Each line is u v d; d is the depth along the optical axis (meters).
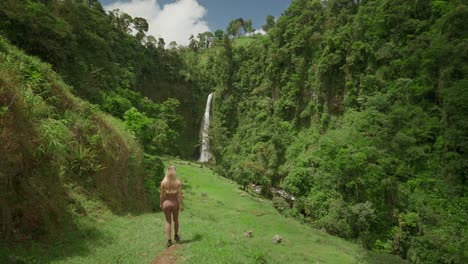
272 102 58.09
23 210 5.39
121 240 6.65
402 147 27.53
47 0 31.09
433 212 22.61
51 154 7.07
